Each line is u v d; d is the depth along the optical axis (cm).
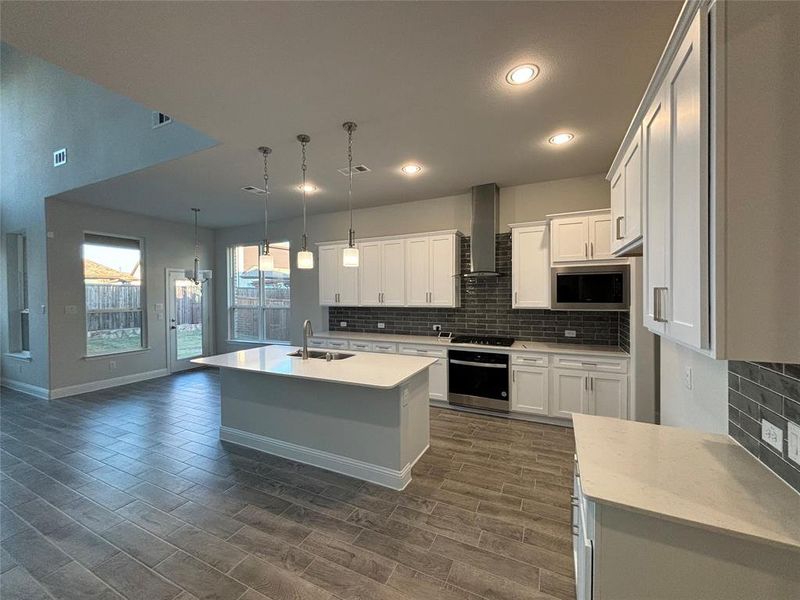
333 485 259
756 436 129
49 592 166
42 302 477
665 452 136
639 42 182
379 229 516
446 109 247
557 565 181
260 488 254
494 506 232
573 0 156
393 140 295
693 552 102
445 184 415
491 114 254
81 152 422
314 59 194
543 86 221
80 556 188
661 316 126
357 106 243
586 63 199
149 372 580
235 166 354
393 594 165
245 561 185
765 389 123
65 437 345
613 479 118
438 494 246
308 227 579
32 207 484
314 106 242
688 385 187
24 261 542
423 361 306
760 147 87
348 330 552
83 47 182
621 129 278
